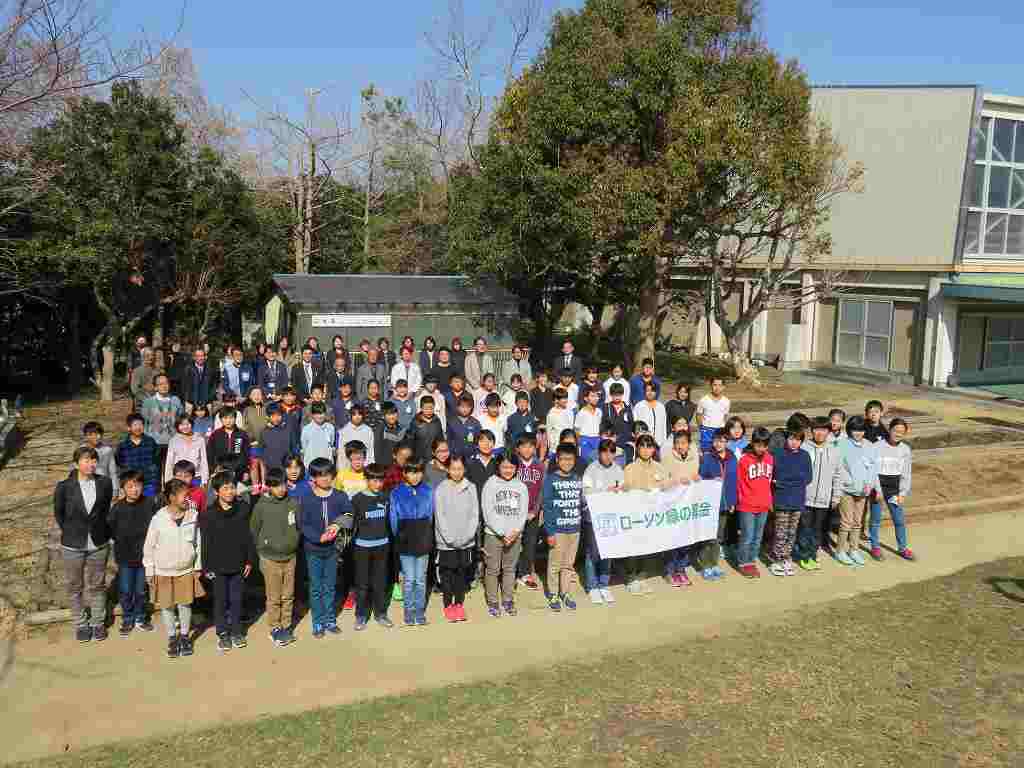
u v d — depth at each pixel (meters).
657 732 6.65
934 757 6.36
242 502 8.25
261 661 8.02
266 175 34.44
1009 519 13.16
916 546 11.81
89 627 8.48
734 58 19.95
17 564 9.86
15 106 10.51
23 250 17.12
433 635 8.64
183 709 7.08
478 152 26.77
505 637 8.61
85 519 8.19
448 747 6.42
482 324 24.12
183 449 9.81
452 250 24.11
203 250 21.72
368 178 38.00
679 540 10.02
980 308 25.38
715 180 19.66
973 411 21.12
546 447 11.55
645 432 10.92
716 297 23.80
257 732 6.63
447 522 8.82
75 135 18.19
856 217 25.78
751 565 10.59
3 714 6.97
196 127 28.50
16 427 16.16
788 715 6.94
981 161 24.17
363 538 8.66
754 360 29.92
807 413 20.39
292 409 11.00
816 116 25.50
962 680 7.60
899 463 11.18
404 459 8.73
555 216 19.95
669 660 7.97
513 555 9.13
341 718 6.85
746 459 10.36
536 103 20.17
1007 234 25.03
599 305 26.59
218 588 8.16
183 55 21.94
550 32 21.66
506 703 7.10
